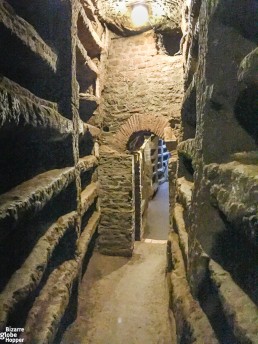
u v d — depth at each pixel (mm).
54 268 2506
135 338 2775
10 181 1879
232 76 1616
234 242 1533
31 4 2350
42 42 2078
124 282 3906
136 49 4785
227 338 1475
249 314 1196
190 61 2572
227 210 1346
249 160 1557
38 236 2072
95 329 2871
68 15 2715
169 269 3365
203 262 1749
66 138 2766
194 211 1946
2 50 1671
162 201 8438
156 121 4723
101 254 4805
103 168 4766
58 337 2455
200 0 2037
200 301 1886
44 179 2121
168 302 3172
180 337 2004
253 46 1577
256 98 1520
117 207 4758
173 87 4660
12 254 1718
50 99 2713
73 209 2859
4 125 1296
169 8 4332
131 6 4438
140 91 4766
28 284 1550
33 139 2020
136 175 5461
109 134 4852
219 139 1691
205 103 1714
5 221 1283
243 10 1540
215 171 1623
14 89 1650
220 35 1628
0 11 1406
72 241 2824
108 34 4797
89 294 3500
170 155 4660
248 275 1352
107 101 4859
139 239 5531
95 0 4109
